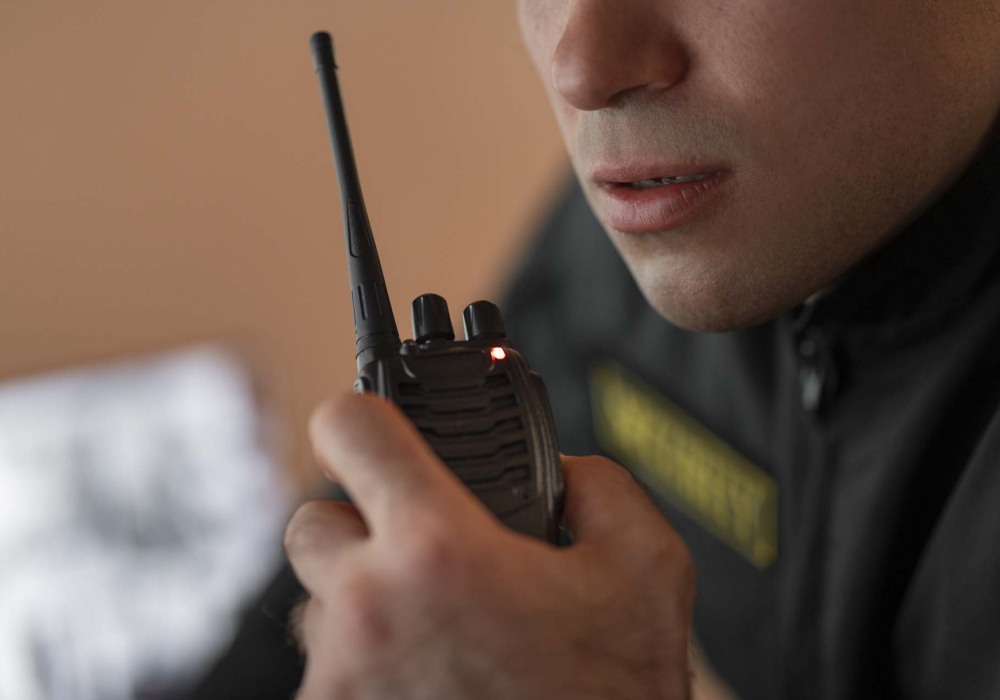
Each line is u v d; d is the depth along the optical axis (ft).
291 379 5.08
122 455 4.76
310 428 1.35
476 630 1.17
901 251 2.18
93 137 4.43
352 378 5.20
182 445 4.88
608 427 4.00
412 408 1.50
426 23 4.82
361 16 4.73
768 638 3.30
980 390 2.25
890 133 1.75
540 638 1.20
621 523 1.39
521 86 5.04
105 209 4.52
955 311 2.22
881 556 2.43
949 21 1.71
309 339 5.07
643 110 1.72
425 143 4.98
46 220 4.43
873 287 2.26
